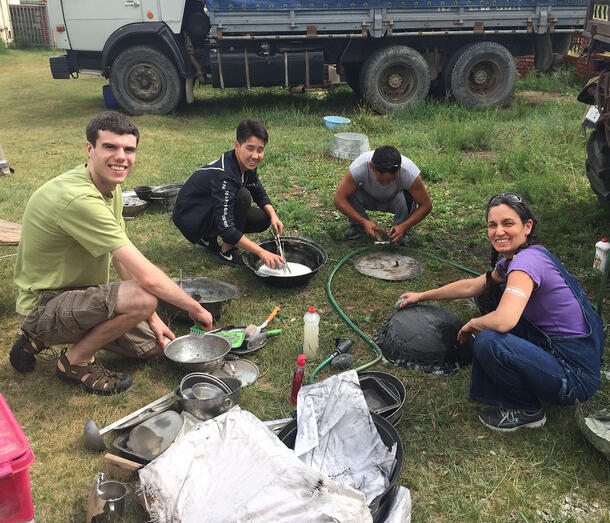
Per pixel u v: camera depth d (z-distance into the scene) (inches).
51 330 121.7
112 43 399.2
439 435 116.8
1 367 136.2
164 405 120.2
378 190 192.5
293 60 406.0
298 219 228.5
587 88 212.8
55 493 102.0
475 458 111.7
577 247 197.5
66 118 420.8
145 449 106.6
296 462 88.9
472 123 356.2
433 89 461.1
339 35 398.0
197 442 94.4
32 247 121.5
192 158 310.3
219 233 173.8
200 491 86.8
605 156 202.8
